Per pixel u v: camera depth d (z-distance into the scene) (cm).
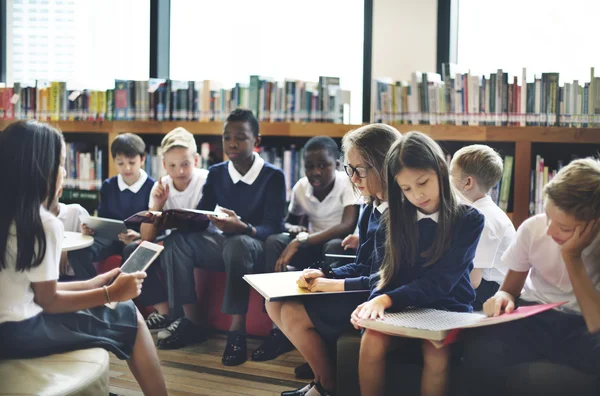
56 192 178
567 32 360
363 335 179
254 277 228
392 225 191
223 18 427
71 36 461
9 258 168
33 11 465
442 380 172
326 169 307
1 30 470
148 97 400
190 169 335
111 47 453
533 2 366
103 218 334
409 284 183
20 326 169
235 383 248
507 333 175
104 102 411
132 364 197
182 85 397
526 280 200
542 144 367
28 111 427
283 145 411
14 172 167
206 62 435
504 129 338
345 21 400
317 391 213
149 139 437
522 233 190
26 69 470
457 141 374
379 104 355
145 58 446
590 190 161
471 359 172
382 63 393
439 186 184
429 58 385
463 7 380
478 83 344
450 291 189
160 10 438
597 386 164
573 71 361
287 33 411
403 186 183
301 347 209
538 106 338
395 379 183
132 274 186
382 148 207
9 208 167
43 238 170
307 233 301
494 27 375
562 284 185
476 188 239
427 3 382
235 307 278
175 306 304
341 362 191
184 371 262
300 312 208
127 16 448
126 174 347
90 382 163
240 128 312
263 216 318
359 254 221
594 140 330
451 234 185
